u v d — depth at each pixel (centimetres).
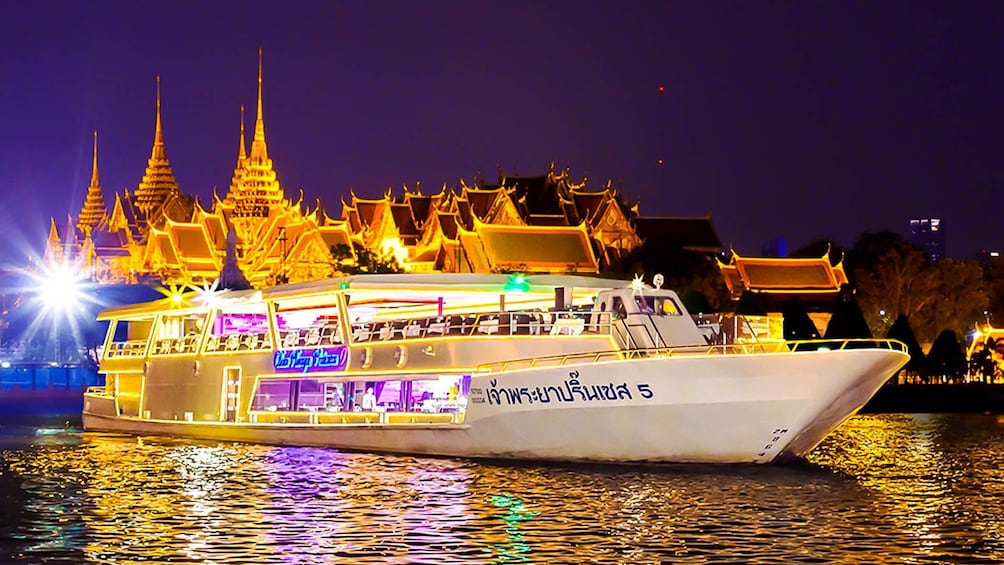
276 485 4625
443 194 19400
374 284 5178
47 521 4022
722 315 5003
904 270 15525
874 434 7300
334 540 3672
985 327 14012
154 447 5950
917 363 10825
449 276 5134
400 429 5231
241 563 3406
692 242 19538
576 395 4675
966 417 9088
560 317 4975
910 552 3525
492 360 4966
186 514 4109
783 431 4528
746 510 4056
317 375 5541
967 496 4503
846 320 10875
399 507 4134
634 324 4806
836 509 4116
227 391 6031
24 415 9238
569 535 3694
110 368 6925
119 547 3612
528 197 19150
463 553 3494
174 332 6531
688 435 4588
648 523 3853
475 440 4994
